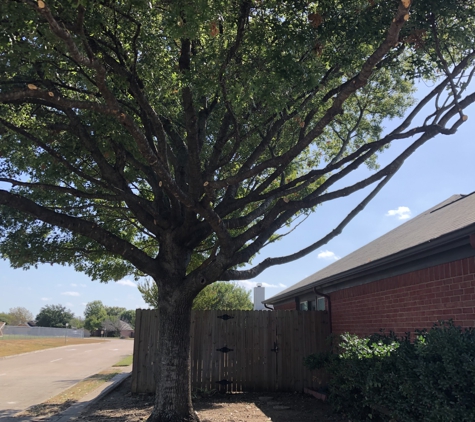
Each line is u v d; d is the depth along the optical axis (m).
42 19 5.76
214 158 8.09
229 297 33.25
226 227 7.56
